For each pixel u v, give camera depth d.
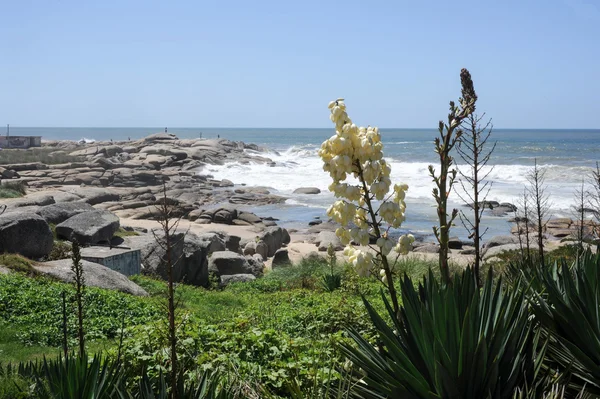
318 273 21.86
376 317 4.01
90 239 24.23
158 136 91.88
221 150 86.38
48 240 21.30
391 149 115.81
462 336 3.52
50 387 4.29
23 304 13.98
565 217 37.34
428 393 3.53
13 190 42.69
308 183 66.69
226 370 6.03
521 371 3.79
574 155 88.94
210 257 25.83
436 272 17.39
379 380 3.88
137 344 7.07
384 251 4.00
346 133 3.93
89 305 14.55
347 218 4.01
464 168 62.56
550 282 4.86
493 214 41.44
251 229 40.06
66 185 55.19
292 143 178.00
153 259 22.59
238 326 9.08
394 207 3.98
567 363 4.14
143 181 60.88
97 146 81.56
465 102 4.26
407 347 3.92
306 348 7.29
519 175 58.59
